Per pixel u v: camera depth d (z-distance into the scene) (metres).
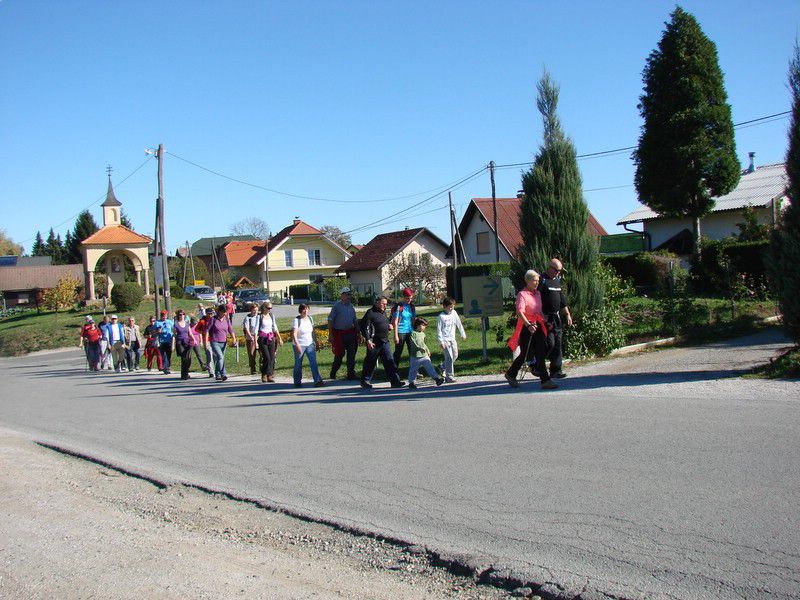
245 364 21.22
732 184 30.80
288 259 74.31
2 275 76.25
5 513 6.86
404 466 7.19
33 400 16.48
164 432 10.50
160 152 32.03
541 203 14.42
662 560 4.41
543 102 14.78
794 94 10.48
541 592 4.26
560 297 11.05
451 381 13.16
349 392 13.33
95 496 7.36
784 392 8.95
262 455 8.37
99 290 58.75
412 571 4.81
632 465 6.34
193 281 78.25
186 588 4.72
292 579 4.80
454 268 42.03
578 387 10.80
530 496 5.84
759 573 4.11
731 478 5.73
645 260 29.95
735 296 22.23
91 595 4.70
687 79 30.44
